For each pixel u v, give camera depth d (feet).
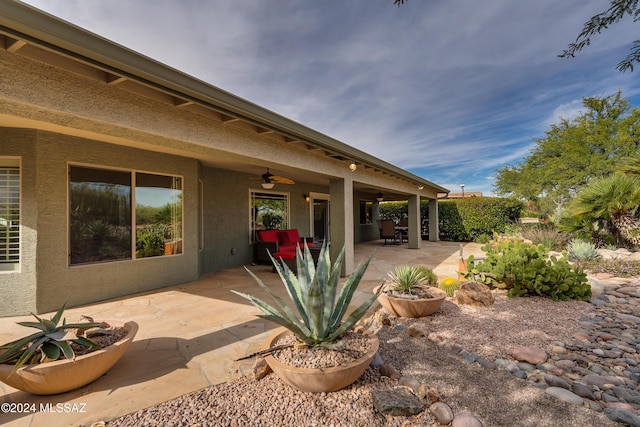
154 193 19.16
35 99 7.95
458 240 49.14
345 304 8.73
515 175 64.90
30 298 14.21
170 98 10.75
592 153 50.83
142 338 11.35
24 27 6.35
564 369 8.71
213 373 8.78
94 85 9.12
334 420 6.61
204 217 24.79
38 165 14.34
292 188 34.60
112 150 17.03
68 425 6.64
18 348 7.36
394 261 29.60
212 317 13.69
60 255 15.06
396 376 8.30
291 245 28.63
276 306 15.39
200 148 12.75
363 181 25.36
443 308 13.57
